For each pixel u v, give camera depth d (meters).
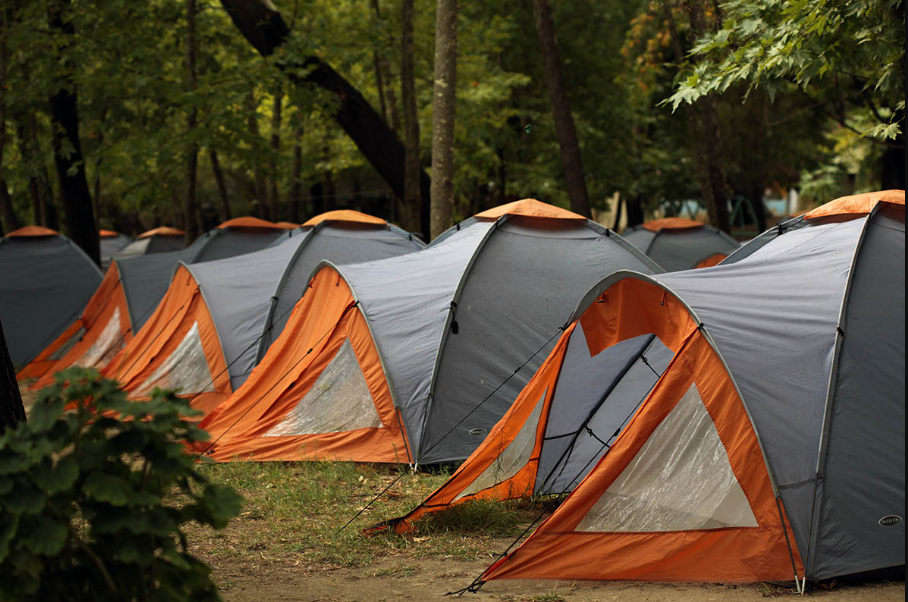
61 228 28.86
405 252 13.28
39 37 16.31
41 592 3.30
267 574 5.82
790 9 8.05
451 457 8.41
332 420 8.95
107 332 14.48
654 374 7.50
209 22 18.97
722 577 5.39
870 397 5.68
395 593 5.39
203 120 16.36
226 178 39.69
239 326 11.27
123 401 3.34
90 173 27.97
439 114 13.41
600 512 5.66
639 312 6.38
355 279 9.55
